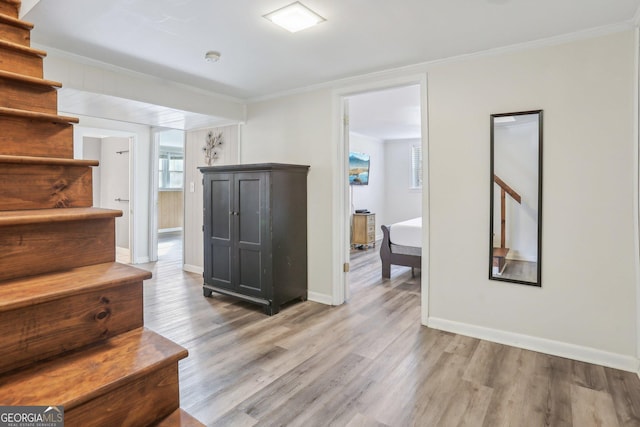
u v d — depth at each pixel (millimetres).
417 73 3021
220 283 3740
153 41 2557
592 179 2424
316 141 3672
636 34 2244
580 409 1927
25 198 1104
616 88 2336
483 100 2766
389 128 6539
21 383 774
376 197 7980
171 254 6434
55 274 1003
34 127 1211
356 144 7199
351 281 4613
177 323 3117
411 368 2357
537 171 2584
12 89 1247
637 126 2244
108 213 1115
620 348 2371
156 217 5789
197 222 4945
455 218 2906
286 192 3496
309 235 3770
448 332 2943
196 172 4930
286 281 3510
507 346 2689
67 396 735
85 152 6219
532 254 2629
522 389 2117
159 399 904
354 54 2805
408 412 1901
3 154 1146
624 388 2121
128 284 1014
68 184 1194
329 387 2133
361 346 2682
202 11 2127
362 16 2191
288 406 1949
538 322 2619
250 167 3410
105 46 2643
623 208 2342
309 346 2680
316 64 3027
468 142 2832
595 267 2432
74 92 2943
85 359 881
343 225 3682
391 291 4145
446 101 2910
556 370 2336
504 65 2680
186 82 3521
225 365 2387
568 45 2463
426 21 2256
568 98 2479
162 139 8805
